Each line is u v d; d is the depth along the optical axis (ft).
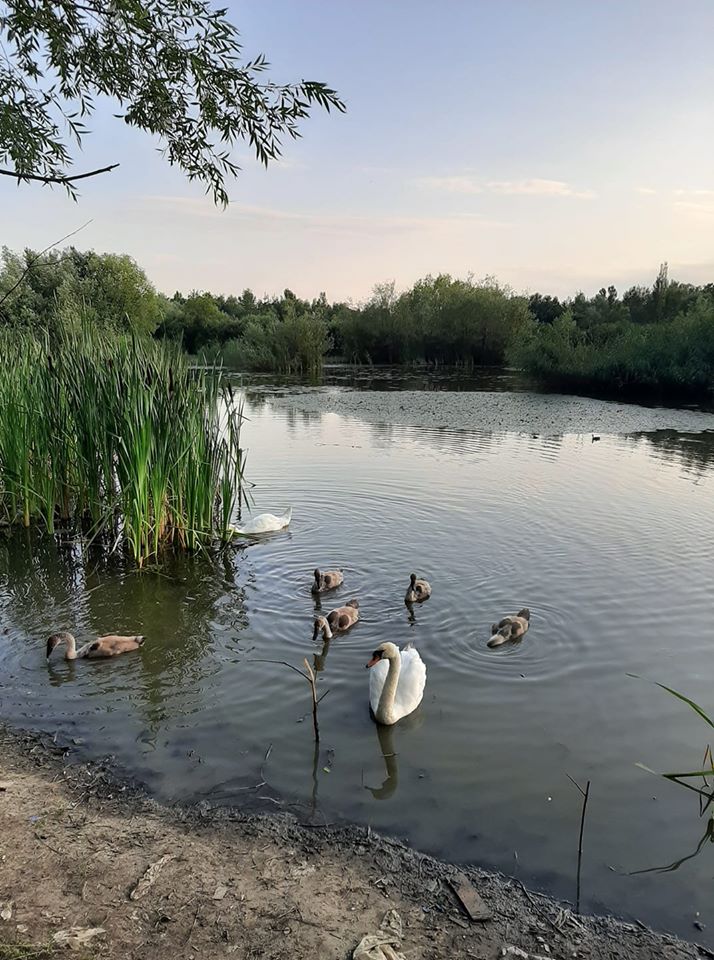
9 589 37.04
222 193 21.79
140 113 20.65
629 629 31.45
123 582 37.86
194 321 255.50
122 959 14.64
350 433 88.43
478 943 15.61
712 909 16.78
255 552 41.91
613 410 114.21
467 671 28.07
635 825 19.56
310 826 19.42
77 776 21.49
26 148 19.01
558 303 286.05
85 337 43.09
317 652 29.94
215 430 42.96
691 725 24.29
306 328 205.87
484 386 158.40
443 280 277.85
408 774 21.77
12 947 14.64
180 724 24.58
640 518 48.08
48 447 44.32
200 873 17.40
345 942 15.39
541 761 22.36
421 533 44.86
